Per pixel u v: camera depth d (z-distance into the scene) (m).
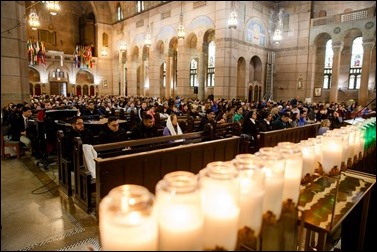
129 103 15.27
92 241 2.95
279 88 23.31
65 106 13.16
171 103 14.03
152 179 3.49
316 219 1.76
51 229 3.24
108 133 5.50
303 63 21.86
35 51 25.88
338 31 19.89
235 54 19.53
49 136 6.66
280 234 1.41
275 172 1.35
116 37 31.84
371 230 3.36
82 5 32.25
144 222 0.90
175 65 25.19
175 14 23.23
